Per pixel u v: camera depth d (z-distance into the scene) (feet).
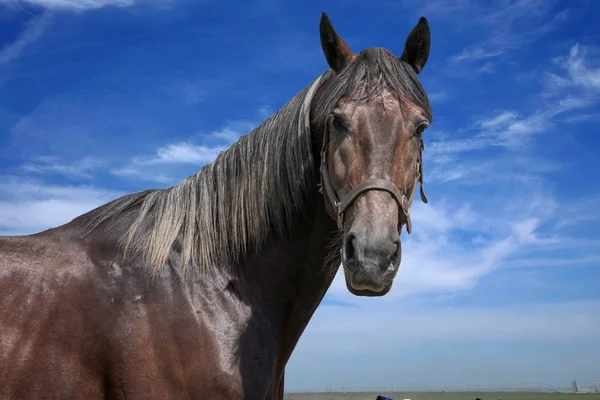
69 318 8.56
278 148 10.24
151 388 8.30
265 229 9.92
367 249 7.96
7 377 8.09
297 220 10.00
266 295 9.70
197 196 10.23
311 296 10.09
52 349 8.36
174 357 8.50
